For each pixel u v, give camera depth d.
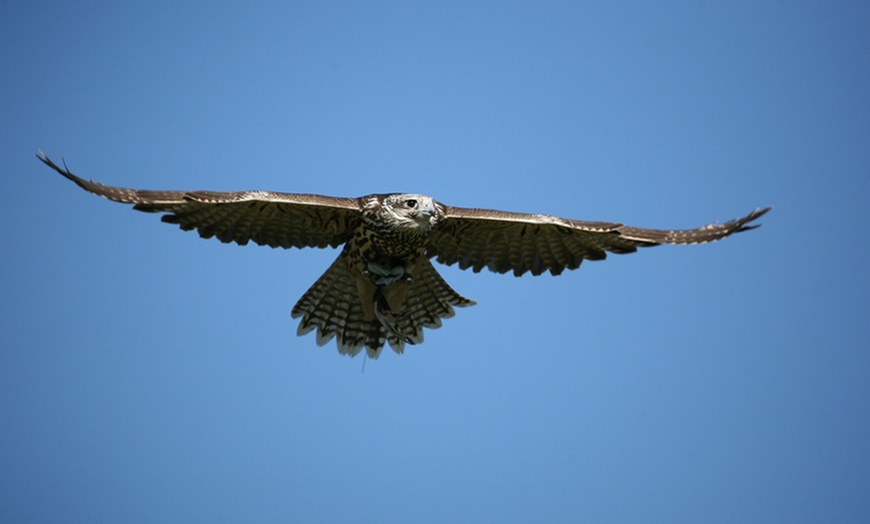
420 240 16.53
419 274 17.73
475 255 17.61
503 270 17.72
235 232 16.17
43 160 13.74
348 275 17.47
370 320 17.77
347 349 17.78
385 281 16.84
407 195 16.23
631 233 17.03
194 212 15.62
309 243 16.73
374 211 16.19
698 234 17.20
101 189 14.34
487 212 16.61
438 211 16.44
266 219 16.22
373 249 16.64
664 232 17.20
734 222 17.17
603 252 17.39
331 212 16.34
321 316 17.73
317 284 17.62
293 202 15.52
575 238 17.20
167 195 14.78
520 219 16.50
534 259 17.61
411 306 17.91
